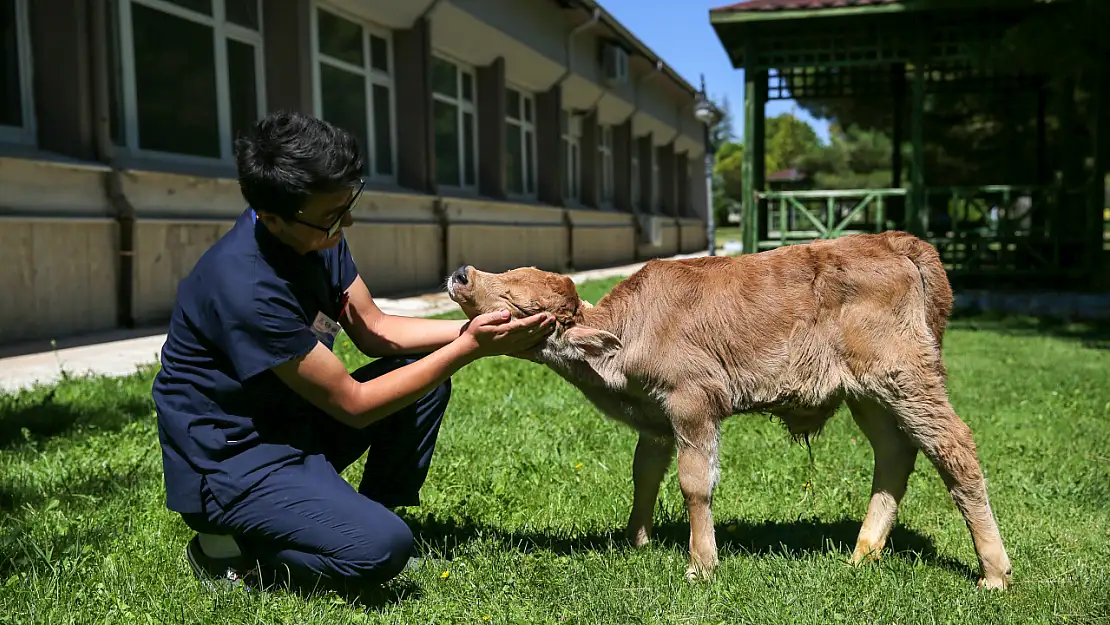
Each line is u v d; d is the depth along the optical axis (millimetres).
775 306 3596
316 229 3068
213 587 3309
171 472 3240
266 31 13195
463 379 7609
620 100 28125
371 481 3785
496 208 19812
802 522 4438
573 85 24359
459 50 18547
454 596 3354
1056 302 14367
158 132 11234
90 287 10062
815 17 15797
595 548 3943
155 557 3670
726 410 3596
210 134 12141
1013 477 5109
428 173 16953
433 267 17094
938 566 3818
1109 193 47531
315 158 2918
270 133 2957
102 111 10031
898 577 3596
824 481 5051
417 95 16625
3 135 9414
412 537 3223
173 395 3234
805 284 3637
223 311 3084
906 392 3596
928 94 20781
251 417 3234
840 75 20031
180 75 11578
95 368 7953
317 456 3334
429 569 3594
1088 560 3871
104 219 10086
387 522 3164
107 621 3066
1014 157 22141
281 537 3189
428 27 16453
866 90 20016
